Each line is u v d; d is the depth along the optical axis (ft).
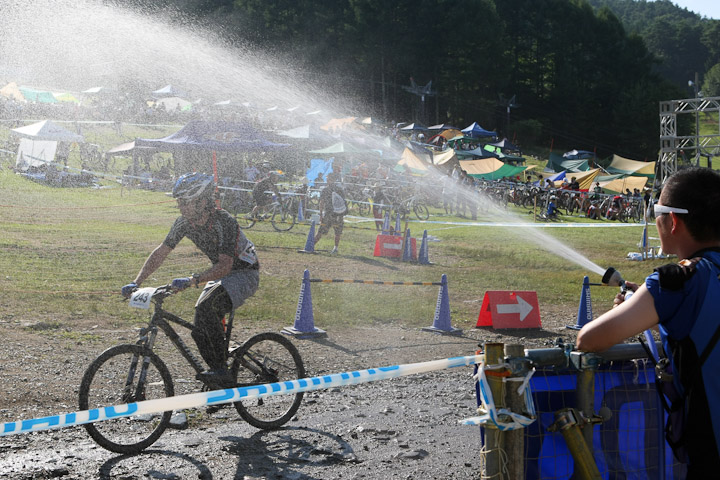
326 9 300.61
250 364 15.94
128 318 27.50
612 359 8.59
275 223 67.87
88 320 26.71
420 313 33.01
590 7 390.01
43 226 55.11
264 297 33.81
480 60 315.78
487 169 142.72
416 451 15.10
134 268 39.45
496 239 74.59
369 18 294.25
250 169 91.76
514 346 8.00
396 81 315.37
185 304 31.01
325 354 24.20
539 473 8.45
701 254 7.06
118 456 14.08
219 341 15.35
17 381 18.48
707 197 7.04
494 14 339.77
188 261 43.19
